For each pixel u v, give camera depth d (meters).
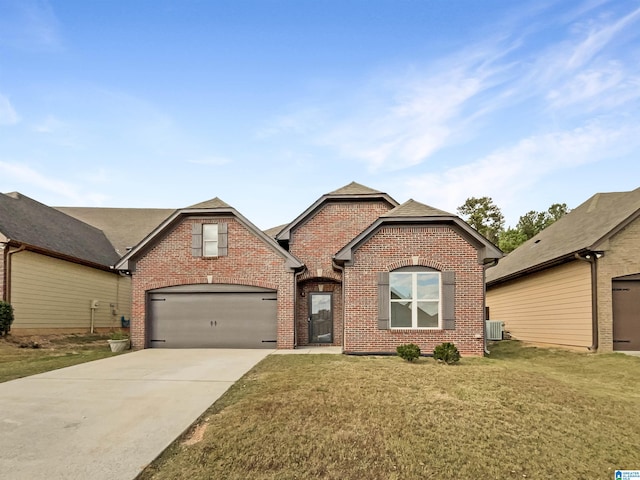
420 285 13.23
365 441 5.54
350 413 6.48
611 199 18.23
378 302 13.15
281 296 15.09
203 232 15.50
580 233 16.23
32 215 19.56
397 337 13.00
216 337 15.12
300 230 17.28
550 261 15.69
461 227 13.12
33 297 16.94
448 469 4.92
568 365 11.45
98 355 13.02
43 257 17.64
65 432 5.86
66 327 19.08
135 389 8.23
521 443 5.64
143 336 14.98
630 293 13.60
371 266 13.30
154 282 15.24
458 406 6.93
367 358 11.97
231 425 6.05
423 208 13.91
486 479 4.75
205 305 15.29
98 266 20.89
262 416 6.36
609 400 7.49
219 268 15.21
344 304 13.21
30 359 12.09
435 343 12.94
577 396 7.65
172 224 15.45
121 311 24.20
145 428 6.02
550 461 5.18
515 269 19.80
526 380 8.76
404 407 6.81
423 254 13.27
